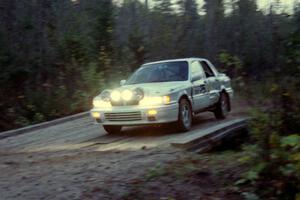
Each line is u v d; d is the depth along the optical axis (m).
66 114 17.64
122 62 24.58
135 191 6.04
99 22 24.80
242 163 6.77
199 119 13.61
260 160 6.05
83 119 15.27
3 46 17.69
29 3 20.16
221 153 9.21
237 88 7.36
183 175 6.59
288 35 7.15
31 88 18.27
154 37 29.75
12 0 19.34
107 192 6.05
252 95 7.07
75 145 10.11
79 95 18.53
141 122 10.32
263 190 5.86
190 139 9.02
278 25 7.48
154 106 10.16
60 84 19.45
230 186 6.13
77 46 21.64
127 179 6.55
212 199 5.80
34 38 19.97
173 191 6.05
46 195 6.07
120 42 27.77
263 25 20.81
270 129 6.24
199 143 9.16
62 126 13.70
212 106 12.72
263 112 6.75
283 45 7.18
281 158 5.84
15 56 17.89
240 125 11.33
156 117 10.20
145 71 11.95
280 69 7.04
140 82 11.64
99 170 7.21
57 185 6.48
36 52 19.59
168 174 6.66
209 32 36.56
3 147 10.45
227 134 10.44
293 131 6.66
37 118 16.38
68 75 20.19
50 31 21.69
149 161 7.66
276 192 5.70
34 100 17.12
